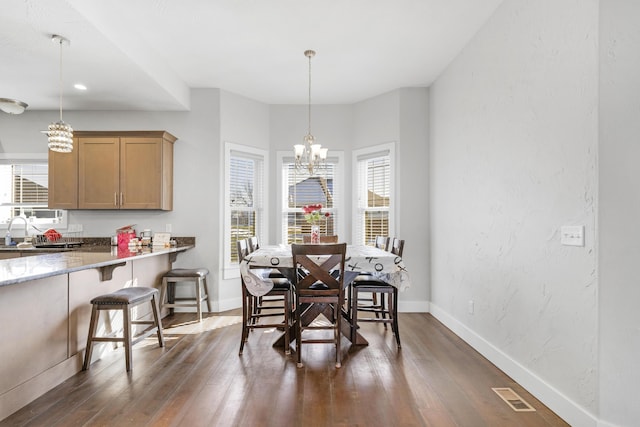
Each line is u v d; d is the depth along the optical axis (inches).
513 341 100.7
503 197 106.9
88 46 111.4
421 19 118.1
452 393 91.0
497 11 111.2
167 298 167.2
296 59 147.4
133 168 164.9
